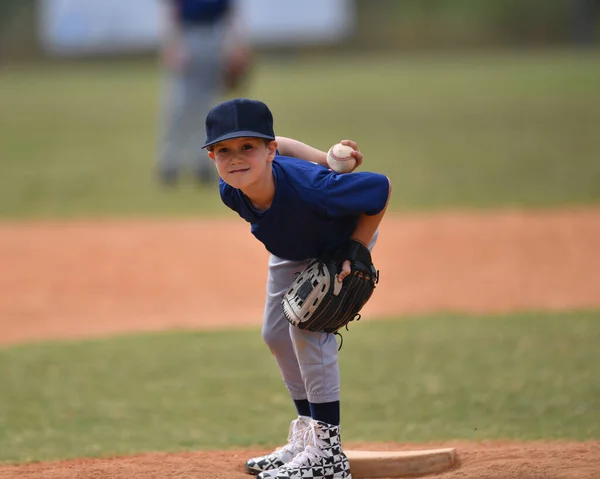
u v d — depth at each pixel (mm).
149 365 22609
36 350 24266
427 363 21953
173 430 17484
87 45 129875
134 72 131375
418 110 81938
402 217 41531
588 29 152375
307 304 12391
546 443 15328
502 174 51375
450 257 34344
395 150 60906
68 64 147125
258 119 11766
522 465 13289
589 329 24438
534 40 155250
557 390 19250
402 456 13734
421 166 54812
